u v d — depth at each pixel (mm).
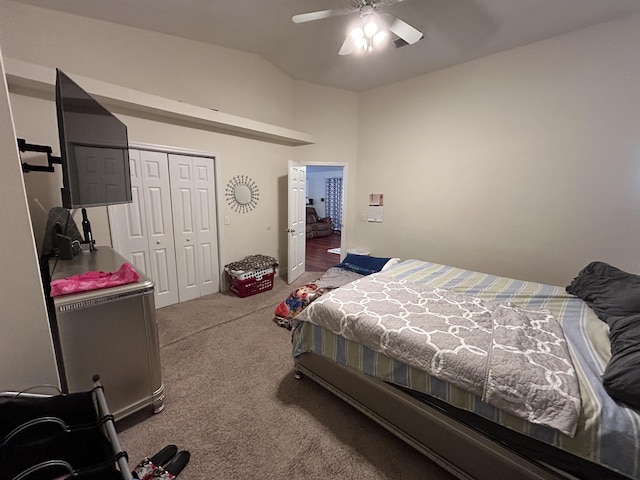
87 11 2406
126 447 1489
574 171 2795
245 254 4113
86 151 1785
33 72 2051
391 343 1472
